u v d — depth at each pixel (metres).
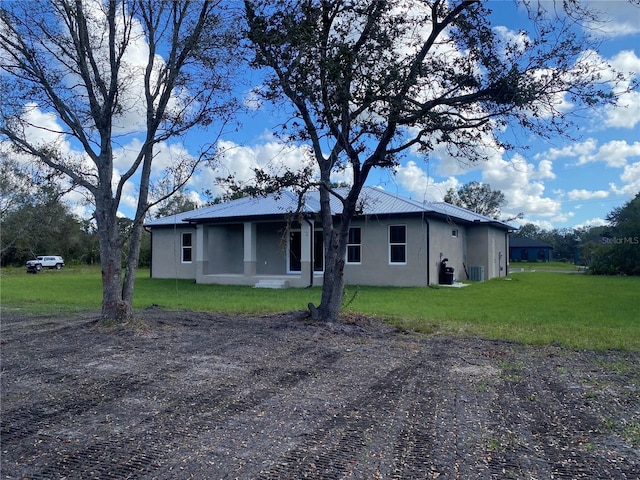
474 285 20.20
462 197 53.44
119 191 9.05
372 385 5.25
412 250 18.67
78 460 3.52
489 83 7.64
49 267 41.44
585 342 7.51
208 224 21.70
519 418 4.23
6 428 4.12
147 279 24.31
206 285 20.30
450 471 3.27
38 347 7.18
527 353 6.81
